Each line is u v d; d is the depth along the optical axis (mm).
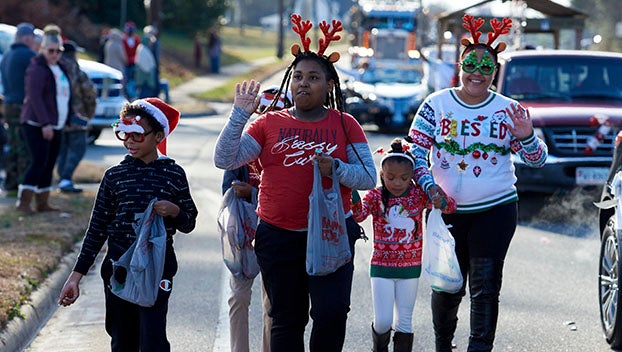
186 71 53125
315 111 6352
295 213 6234
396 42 33125
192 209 6465
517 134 7113
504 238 7211
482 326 7137
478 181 7191
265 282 6434
